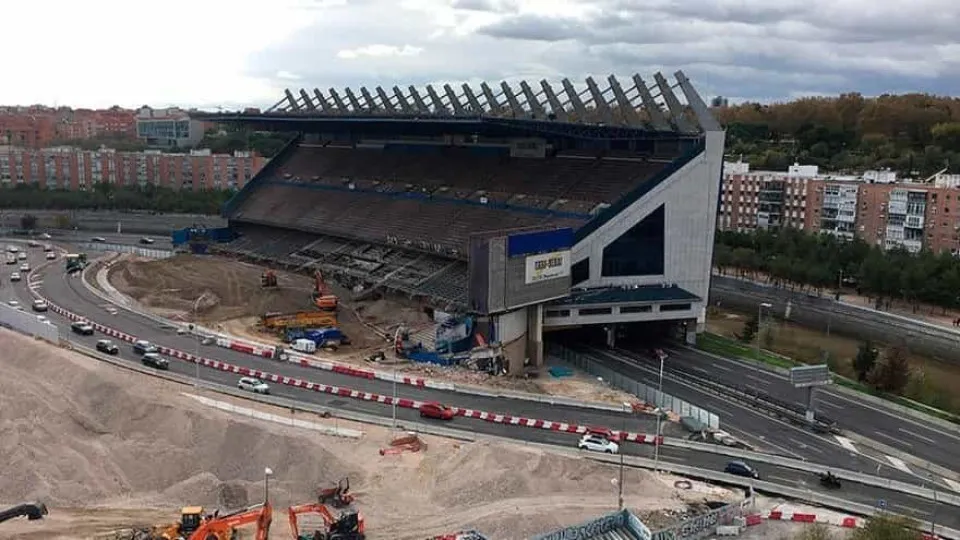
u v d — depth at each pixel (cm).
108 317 12588
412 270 13538
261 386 8975
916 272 15162
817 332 13712
